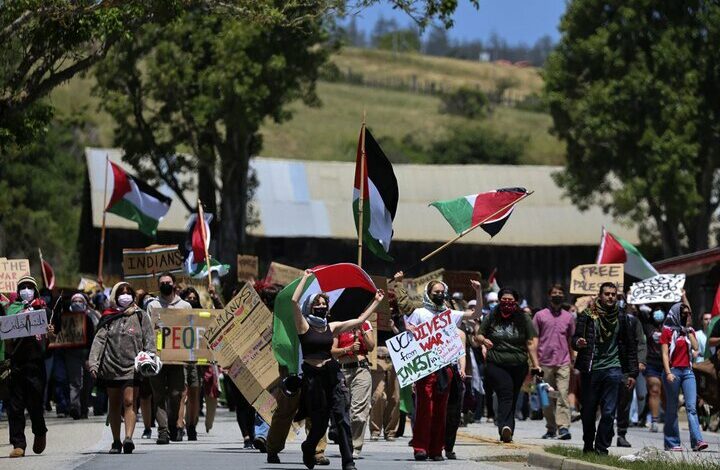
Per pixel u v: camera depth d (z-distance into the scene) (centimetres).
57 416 5347
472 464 3081
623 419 3975
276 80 8944
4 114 4672
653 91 9338
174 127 9356
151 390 3950
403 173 12269
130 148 9350
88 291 5725
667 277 4759
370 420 3972
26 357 3375
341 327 2781
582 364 3144
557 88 9781
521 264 11919
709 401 3762
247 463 2983
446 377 3175
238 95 8762
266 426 3422
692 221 9800
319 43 9194
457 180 12262
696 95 9462
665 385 3747
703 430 5112
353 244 11706
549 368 4172
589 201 10175
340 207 11731
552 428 4222
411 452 3466
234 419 5291
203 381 4303
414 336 3173
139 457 3167
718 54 9406
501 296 3634
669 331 3750
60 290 5800
